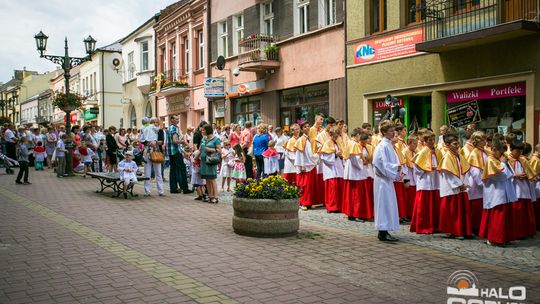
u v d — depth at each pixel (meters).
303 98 20.48
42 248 7.39
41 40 19.78
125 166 13.12
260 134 15.66
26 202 12.15
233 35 25.31
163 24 33.38
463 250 7.89
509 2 13.03
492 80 13.36
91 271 6.22
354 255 7.33
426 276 6.29
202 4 27.94
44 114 70.56
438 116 14.77
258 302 5.20
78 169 20.95
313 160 11.98
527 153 9.37
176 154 14.34
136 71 38.16
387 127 8.38
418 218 9.17
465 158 8.98
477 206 9.17
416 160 9.16
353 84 17.56
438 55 14.65
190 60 29.73
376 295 5.50
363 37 17.08
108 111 47.38
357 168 10.29
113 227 9.06
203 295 5.37
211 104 27.61
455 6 14.31
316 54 19.39
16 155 25.64
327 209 11.57
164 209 11.33
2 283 5.71
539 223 10.09
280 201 8.45
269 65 21.23
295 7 20.75
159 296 5.31
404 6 15.95
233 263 6.73
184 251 7.35
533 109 12.51
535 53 12.45
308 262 6.86
